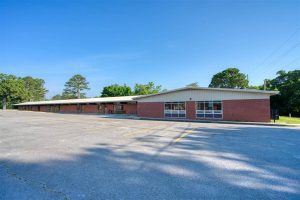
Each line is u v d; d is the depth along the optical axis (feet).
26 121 72.02
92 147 27.02
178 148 26.25
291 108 115.65
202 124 59.72
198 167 18.44
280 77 139.13
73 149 25.91
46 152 24.38
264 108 64.85
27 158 21.71
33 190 13.69
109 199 12.39
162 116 86.28
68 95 283.79
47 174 16.74
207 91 75.66
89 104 145.07
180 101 81.61
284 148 26.23
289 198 12.55
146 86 204.23
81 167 18.52
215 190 13.65
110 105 132.87
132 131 43.37
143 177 15.96
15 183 14.90
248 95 67.56
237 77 190.29
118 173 16.88
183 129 46.85
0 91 222.07
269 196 12.82
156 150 25.14
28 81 290.56
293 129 46.57
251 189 13.83
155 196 12.76
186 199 12.39
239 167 18.47
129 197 12.63
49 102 170.30
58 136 36.86
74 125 57.06
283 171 17.43
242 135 37.32
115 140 32.27
